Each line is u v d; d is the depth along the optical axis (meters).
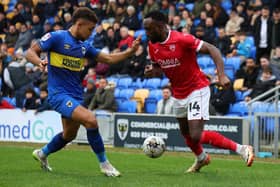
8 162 28.05
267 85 39.25
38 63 21.09
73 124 22.86
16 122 45.59
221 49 46.81
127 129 40.47
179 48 22.22
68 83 22.19
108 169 22.08
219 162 29.95
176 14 53.88
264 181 21.17
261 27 45.03
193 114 22.58
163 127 38.72
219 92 40.25
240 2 50.44
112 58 23.08
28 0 66.25
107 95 43.91
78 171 24.44
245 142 35.78
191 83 22.69
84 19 21.80
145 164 28.39
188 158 32.00
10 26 62.53
